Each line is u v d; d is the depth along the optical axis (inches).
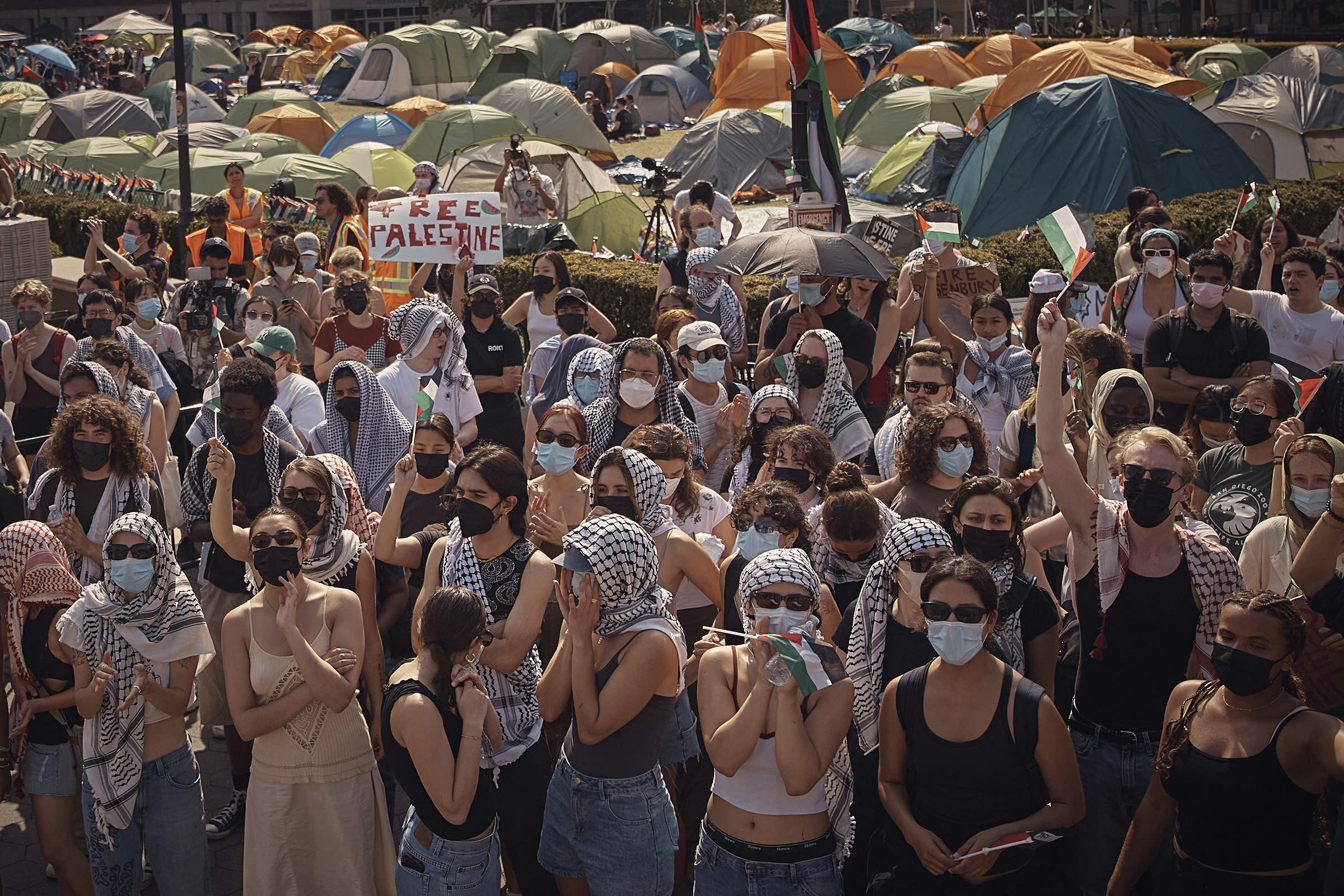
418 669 146.0
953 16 2079.2
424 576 185.0
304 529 161.8
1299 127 703.7
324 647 165.2
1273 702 135.9
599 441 236.4
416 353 263.4
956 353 273.0
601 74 1461.6
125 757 165.3
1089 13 1974.7
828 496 173.0
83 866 179.8
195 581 292.4
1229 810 135.1
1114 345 221.8
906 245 522.0
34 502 207.3
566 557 147.1
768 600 139.7
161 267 399.5
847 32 1467.8
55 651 173.5
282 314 337.1
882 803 144.8
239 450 210.8
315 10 2994.6
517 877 171.3
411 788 144.6
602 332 330.6
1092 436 202.1
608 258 505.7
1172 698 143.9
